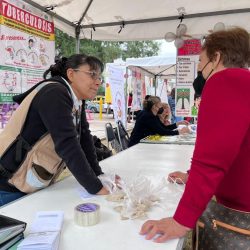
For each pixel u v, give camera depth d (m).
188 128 3.88
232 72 0.84
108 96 8.60
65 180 1.47
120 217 1.00
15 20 2.28
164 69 7.58
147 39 3.47
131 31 3.46
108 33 3.49
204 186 0.80
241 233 0.97
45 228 0.87
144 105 3.98
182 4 3.07
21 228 0.81
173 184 1.35
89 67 1.39
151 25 3.38
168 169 1.71
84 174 1.20
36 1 2.54
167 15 3.28
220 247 1.01
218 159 0.79
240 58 0.93
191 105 4.29
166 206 1.11
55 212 1.00
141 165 1.80
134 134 3.84
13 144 1.28
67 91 1.29
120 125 4.26
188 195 0.82
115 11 3.20
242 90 0.80
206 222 1.05
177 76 4.27
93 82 1.42
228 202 0.99
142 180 1.20
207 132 0.81
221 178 0.81
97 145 3.05
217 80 0.83
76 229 0.91
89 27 3.41
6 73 2.23
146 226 0.88
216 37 0.97
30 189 1.31
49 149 1.30
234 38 0.93
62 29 3.14
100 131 7.43
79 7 3.03
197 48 4.10
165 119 4.80
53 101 1.20
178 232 0.83
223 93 0.81
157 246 0.81
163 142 2.87
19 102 1.38
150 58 6.29
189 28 3.28
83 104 1.57
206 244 1.06
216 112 0.80
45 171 1.30
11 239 0.78
